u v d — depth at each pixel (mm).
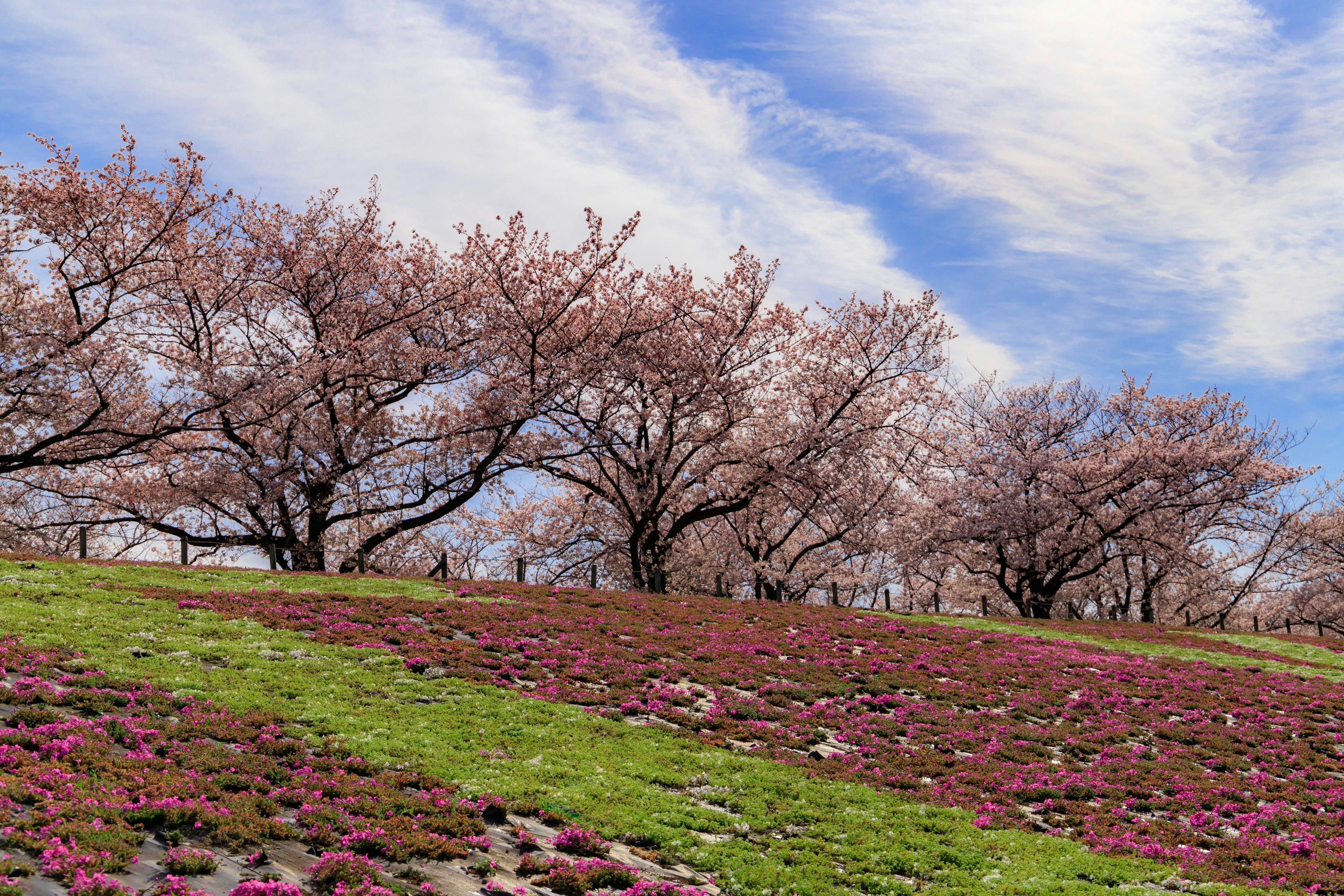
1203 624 68062
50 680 15914
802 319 49156
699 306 48188
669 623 31766
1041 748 21641
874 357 48156
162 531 45281
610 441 46031
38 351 36156
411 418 46594
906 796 17703
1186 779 19984
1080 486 54188
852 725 22266
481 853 12422
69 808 10461
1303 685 30250
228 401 39438
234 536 45062
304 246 45625
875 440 49062
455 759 16094
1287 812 18219
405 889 10539
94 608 22969
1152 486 55688
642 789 16172
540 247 45656
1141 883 14008
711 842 14312
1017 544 53875
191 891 9211
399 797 13484
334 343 44562
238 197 41125
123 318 41719
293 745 14875
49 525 43656
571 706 21016
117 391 39344
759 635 31125
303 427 42875
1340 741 23781
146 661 18562
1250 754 22359
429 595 31875
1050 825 16859
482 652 24922
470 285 47406
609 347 45688
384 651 23203
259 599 27594
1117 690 27891
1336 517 63031
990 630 38062
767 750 19672
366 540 45406
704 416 49000
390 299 46781
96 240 38906
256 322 45875
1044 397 62938
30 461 38625
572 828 13641
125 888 8961
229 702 16766
